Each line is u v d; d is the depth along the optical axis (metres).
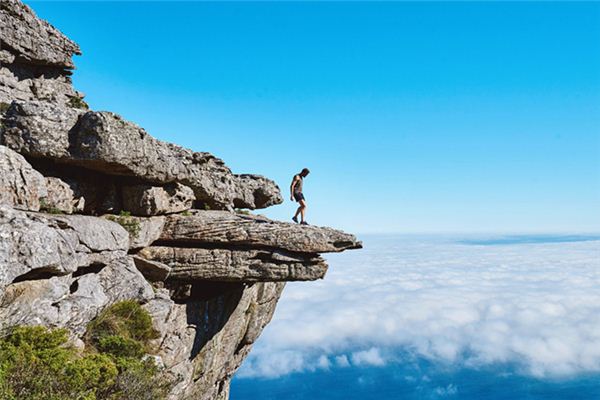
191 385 24.98
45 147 17.78
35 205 16.52
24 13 27.00
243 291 28.34
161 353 19.64
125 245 19.67
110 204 21.14
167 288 22.78
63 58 29.59
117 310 17.55
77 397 11.16
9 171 15.62
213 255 22.61
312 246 23.23
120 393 12.96
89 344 15.83
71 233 16.23
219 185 27.03
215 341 26.81
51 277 14.61
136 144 19.70
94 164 18.91
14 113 17.91
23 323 13.04
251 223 23.14
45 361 11.75
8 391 9.96
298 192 26.06
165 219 22.95
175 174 22.66
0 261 12.09
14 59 26.95
